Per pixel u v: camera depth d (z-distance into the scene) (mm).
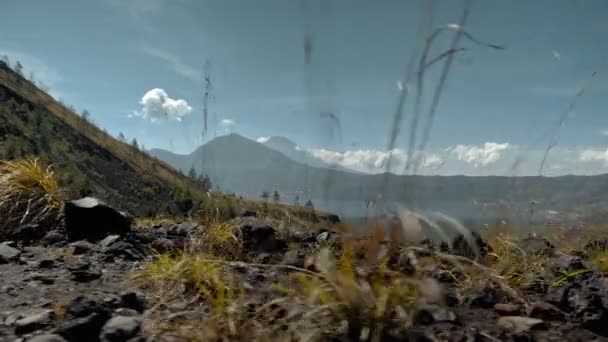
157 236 6098
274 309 2934
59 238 5945
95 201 6258
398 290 2789
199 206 6121
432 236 2637
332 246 4988
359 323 2627
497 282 3559
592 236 5398
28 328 2797
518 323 2920
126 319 2883
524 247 4430
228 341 2576
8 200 6742
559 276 3924
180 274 3605
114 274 4168
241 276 3799
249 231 5578
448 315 2936
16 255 4777
